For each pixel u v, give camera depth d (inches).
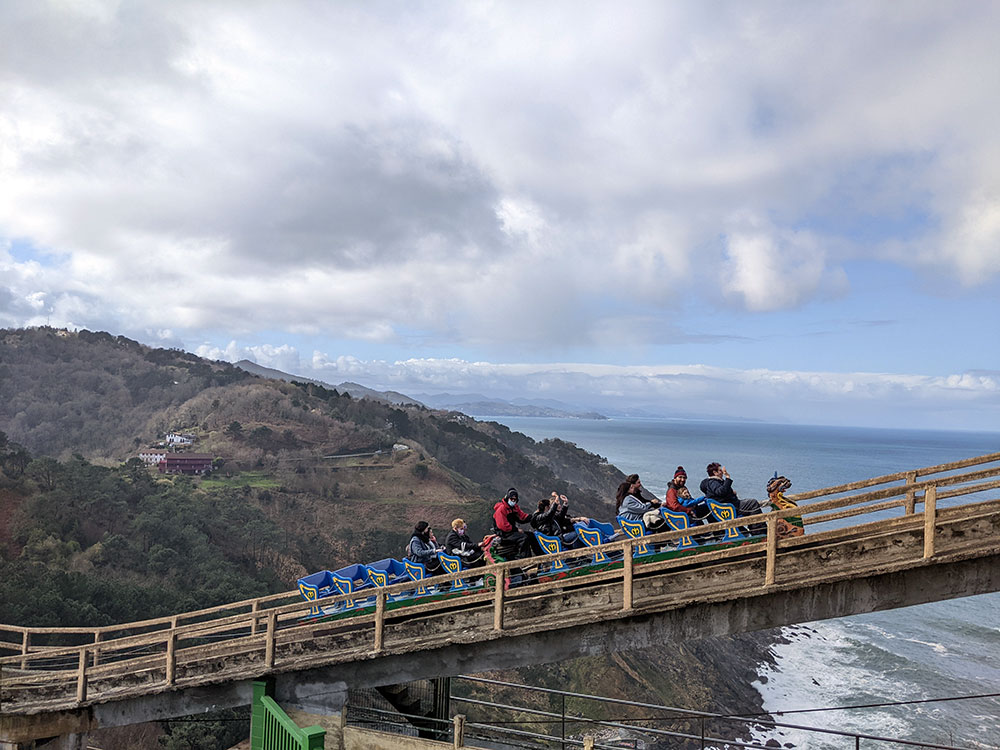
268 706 346.0
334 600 466.6
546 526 468.8
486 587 465.1
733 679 2290.8
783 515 396.5
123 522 3358.8
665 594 416.5
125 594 2407.7
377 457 6102.4
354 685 470.0
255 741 475.8
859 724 1871.3
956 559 371.6
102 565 2837.1
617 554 450.6
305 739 288.8
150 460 5679.1
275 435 6441.9
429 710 568.7
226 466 5442.9
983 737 1769.2
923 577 386.0
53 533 2928.2
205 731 1759.4
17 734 500.7
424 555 493.0
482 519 4877.0
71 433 7062.0
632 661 2337.6
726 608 409.4
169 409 7509.8
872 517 3221.0
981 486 377.1
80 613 2171.5
